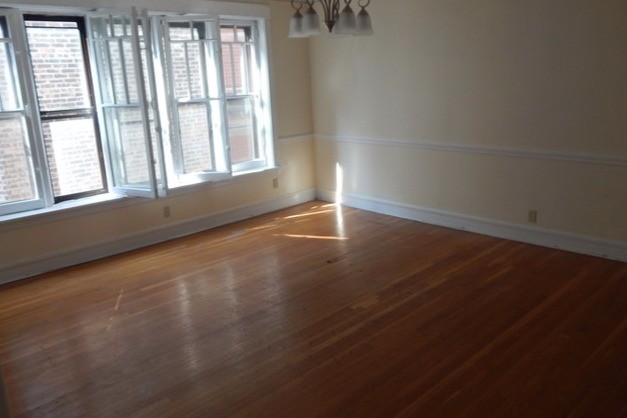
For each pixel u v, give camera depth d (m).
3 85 3.97
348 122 5.67
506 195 4.54
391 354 2.86
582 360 2.72
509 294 3.52
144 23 4.14
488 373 2.64
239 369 2.78
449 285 3.71
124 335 3.19
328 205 6.03
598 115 3.85
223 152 5.13
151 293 3.79
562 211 4.22
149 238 4.89
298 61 5.77
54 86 4.33
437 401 2.44
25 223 4.11
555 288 3.58
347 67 5.49
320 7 5.51
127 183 4.61
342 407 2.43
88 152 4.61
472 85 4.52
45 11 4.10
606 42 3.70
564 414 2.32
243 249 4.66
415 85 4.94
